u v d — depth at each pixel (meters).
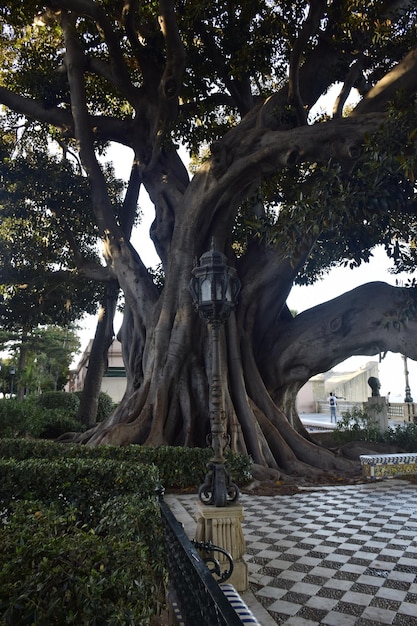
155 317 11.88
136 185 18.09
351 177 8.41
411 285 9.33
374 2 11.91
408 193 7.93
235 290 4.75
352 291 12.37
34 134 18.70
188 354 11.29
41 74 14.93
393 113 7.69
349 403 27.08
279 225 8.27
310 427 21.69
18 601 1.74
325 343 12.02
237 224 14.60
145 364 11.73
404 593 4.04
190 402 10.84
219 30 13.58
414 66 10.16
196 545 3.41
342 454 11.95
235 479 8.45
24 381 38.25
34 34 17.62
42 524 2.67
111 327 18.89
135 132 14.78
